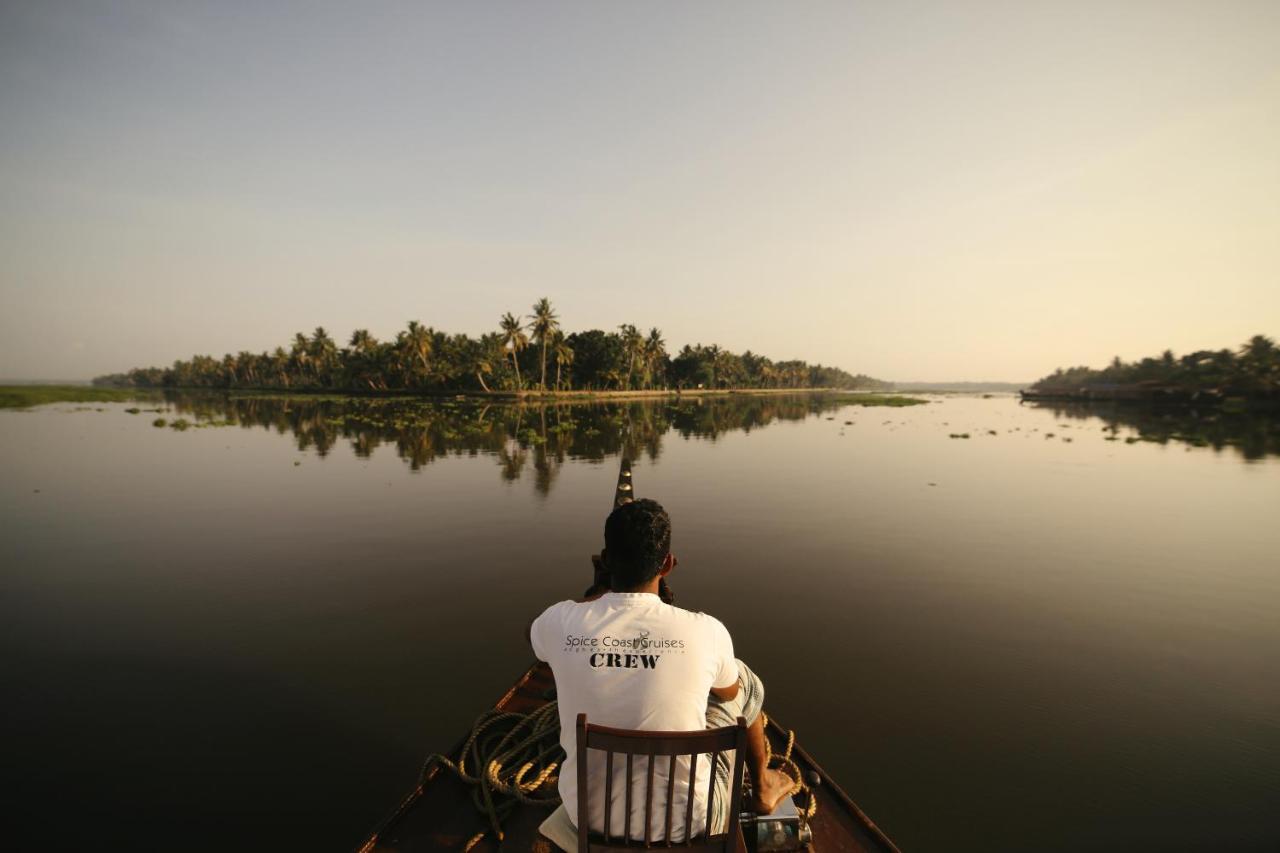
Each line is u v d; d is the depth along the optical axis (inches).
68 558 365.4
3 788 158.6
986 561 363.6
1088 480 686.5
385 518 474.0
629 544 73.9
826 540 413.7
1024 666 228.5
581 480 663.1
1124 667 227.8
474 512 498.0
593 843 69.9
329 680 215.6
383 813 150.5
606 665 69.3
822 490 614.5
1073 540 415.5
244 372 5689.0
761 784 88.7
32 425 1398.9
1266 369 2967.5
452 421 1571.1
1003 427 1587.1
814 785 114.9
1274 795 157.8
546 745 126.4
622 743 65.1
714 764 66.9
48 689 209.5
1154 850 138.1
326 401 2910.9
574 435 1218.6
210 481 645.3
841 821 110.5
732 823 68.9
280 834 143.0
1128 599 299.3
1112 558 371.9
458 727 187.2
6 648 241.8
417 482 644.1
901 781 163.0
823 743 179.8
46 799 154.3
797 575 337.1
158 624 265.3
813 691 209.8
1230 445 1105.4
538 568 346.3
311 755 173.0
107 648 241.0
